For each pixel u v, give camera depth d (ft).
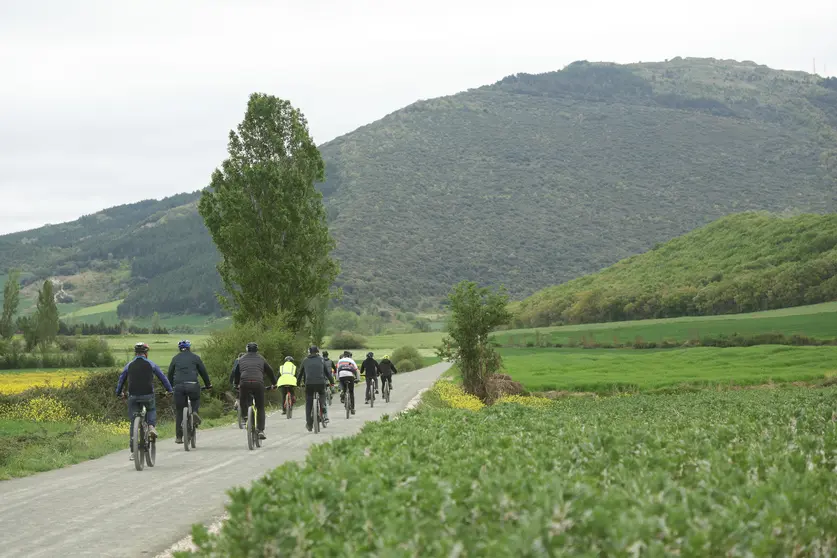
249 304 160.15
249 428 70.08
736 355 317.42
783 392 130.93
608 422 59.26
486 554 18.49
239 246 159.63
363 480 24.95
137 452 57.88
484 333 167.63
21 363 298.76
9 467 62.34
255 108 168.35
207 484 50.75
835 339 402.93
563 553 18.08
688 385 199.31
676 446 34.68
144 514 40.98
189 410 71.51
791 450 34.86
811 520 21.02
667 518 19.57
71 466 64.18
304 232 162.61
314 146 169.78
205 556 21.29
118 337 627.46
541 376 234.38
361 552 19.21
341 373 108.58
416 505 23.45
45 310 364.79
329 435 82.07
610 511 19.94
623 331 549.13
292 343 150.00
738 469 26.50
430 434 42.39
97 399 134.21
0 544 34.40
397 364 386.93
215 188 165.17
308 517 20.95
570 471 29.32
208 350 141.90
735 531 19.20
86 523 38.75
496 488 22.15
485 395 167.02
